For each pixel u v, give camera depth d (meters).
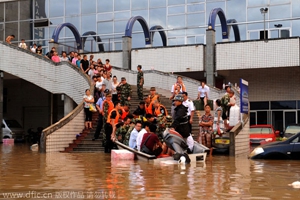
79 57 27.39
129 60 31.05
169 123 16.02
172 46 30.05
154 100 17.92
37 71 27.72
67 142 19.72
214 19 28.88
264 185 8.64
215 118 17.77
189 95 26.66
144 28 31.61
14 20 35.53
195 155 13.87
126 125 17.16
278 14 29.33
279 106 29.97
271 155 14.52
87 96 20.94
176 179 9.46
